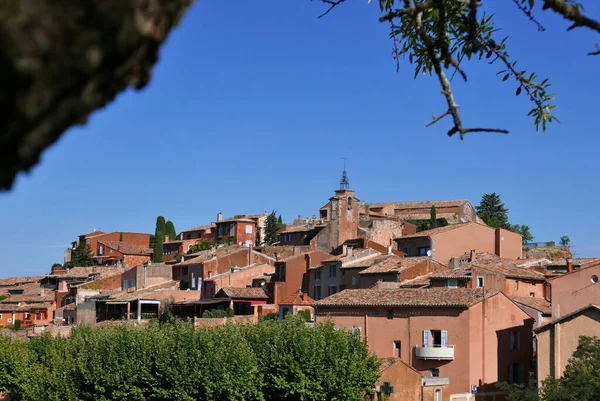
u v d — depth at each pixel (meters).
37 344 77.12
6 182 3.53
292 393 56.81
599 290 66.38
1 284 160.62
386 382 57.72
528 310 70.31
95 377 60.84
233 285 104.25
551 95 8.44
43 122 3.56
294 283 98.56
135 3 3.71
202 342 59.06
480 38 8.30
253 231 149.38
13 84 3.35
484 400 64.62
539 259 93.56
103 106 3.89
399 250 98.75
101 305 109.50
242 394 57.16
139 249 158.62
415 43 9.08
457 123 6.43
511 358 67.50
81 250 157.75
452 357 65.38
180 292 104.56
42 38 3.37
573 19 6.14
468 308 65.25
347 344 59.22
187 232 162.25
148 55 3.99
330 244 115.75
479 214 159.00
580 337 52.22
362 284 87.81
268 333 61.22
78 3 3.48
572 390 48.00
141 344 61.31
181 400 57.66
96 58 3.58
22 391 73.44
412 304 68.31
